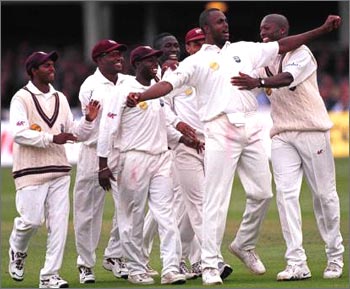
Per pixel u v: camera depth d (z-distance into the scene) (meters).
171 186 41.72
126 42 145.50
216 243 40.47
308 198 69.69
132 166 41.44
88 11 132.62
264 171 41.12
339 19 41.06
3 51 139.38
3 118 108.62
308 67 41.00
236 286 39.41
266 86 39.88
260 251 49.78
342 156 94.69
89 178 43.69
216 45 40.66
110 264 44.34
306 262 43.66
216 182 40.41
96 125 43.62
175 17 142.62
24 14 149.38
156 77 43.09
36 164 41.03
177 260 41.06
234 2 141.50
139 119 41.31
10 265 42.25
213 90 40.16
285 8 143.25
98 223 43.97
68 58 131.88
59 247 40.91
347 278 41.28
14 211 67.38
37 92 41.25
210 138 40.41
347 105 106.50
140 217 41.84
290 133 41.38
